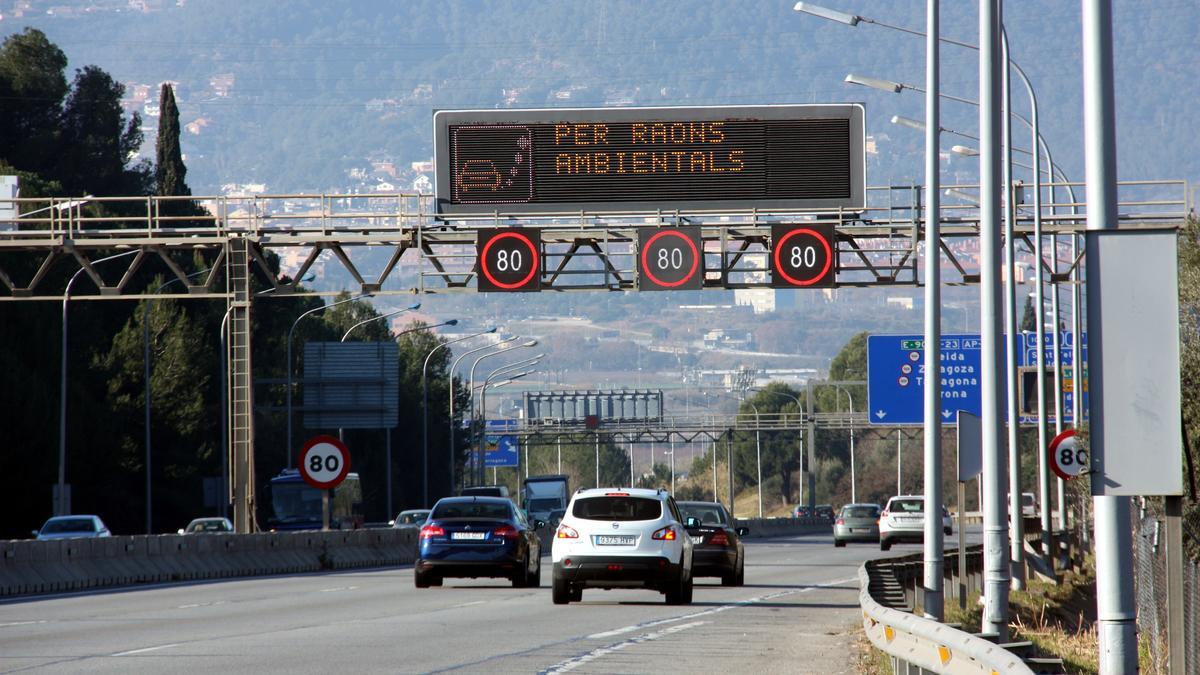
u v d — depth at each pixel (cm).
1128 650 3247
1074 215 12662
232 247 12625
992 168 6256
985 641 3234
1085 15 3309
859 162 11919
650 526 8106
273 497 19862
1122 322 3092
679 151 11869
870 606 4644
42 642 5731
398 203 12488
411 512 19025
